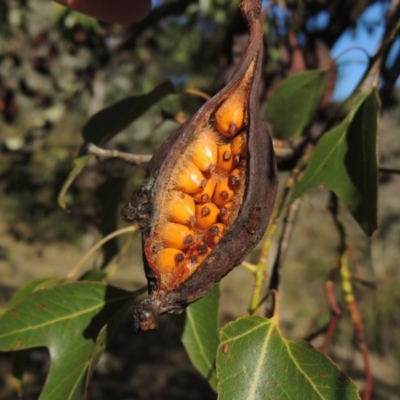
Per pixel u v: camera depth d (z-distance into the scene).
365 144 0.18
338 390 0.15
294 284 0.87
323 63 0.30
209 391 0.95
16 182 0.54
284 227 0.21
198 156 0.14
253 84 0.13
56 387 0.19
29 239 0.74
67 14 0.47
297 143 0.22
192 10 0.50
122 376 0.99
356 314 0.24
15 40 0.53
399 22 0.20
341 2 0.30
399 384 0.90
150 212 0.14
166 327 1.26
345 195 0.18
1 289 1.22
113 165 0.53
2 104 0.52
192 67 0.57
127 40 0.46
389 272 0.76
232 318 1.20
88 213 0.56
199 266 0.13
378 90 0.25
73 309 0.19
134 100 0.22
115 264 0.22
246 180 0.13
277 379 0.15
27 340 0.19
